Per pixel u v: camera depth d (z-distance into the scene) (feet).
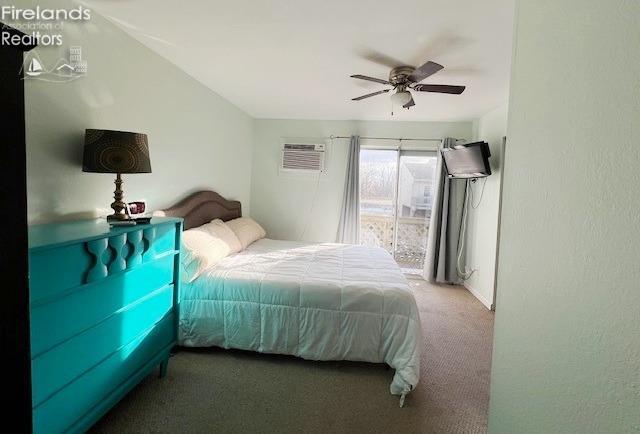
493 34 6.73
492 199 12.41
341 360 7.59
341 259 10.11
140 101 7.75
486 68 8.52
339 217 15.58
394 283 7.93
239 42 7.59
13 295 2.73
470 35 6.81
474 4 5.71
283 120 15.78
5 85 2.60
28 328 2.86
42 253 3.98
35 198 5.40
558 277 2.39
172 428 5.49
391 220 16.20
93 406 4.92
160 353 6.62
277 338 7.55
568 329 2.27
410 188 15.80
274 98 12.26
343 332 7.39
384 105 12.67
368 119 15.08
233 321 7.66
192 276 7.68
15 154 2.70
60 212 5.85
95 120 6.48
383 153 15.96
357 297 7.37
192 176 10.38
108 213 6.97
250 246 11.82
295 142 15.74
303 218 15.89
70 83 5.91
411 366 6.63
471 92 10.55
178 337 7.35
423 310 11.69
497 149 12.26
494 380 3.35
